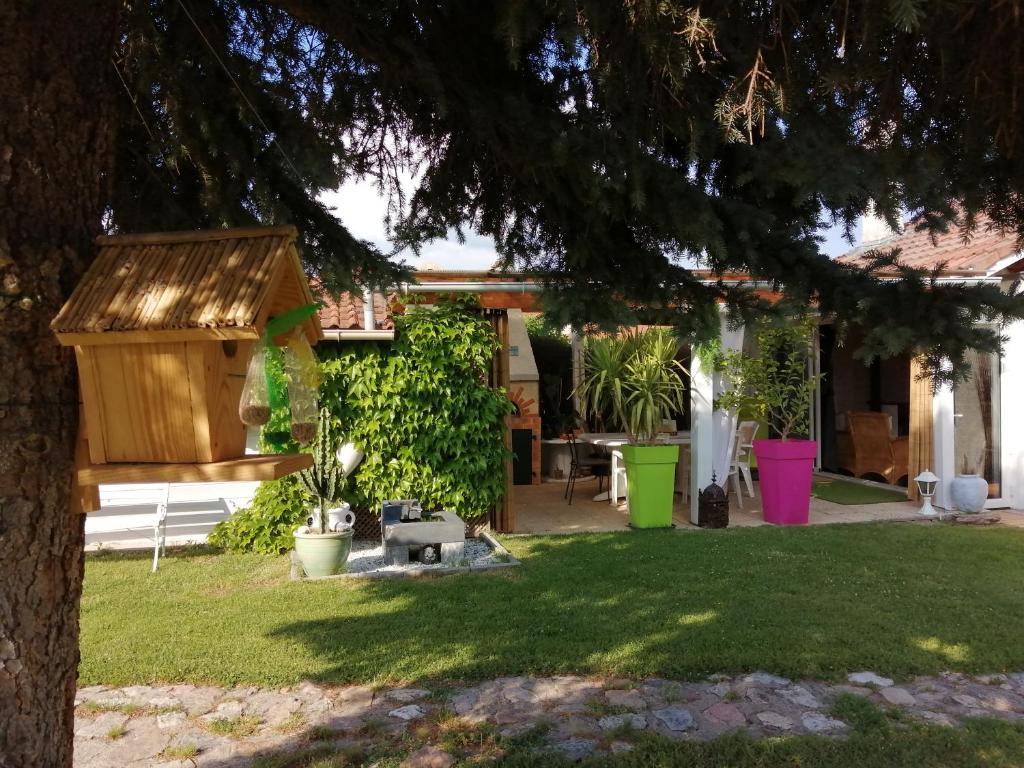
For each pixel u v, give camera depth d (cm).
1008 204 265
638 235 292
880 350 245
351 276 320
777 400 851
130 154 278
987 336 232
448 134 309
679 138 252
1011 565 652
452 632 493
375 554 737
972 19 201
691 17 193
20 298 162
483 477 805
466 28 264
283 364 201
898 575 619
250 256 165
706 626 493
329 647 469
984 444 958
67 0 166
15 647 164
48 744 171
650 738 352
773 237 268
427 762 336
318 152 291
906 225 286
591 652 453
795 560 673
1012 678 420
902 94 232
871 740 346
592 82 258
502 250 333
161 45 256
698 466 863
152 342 160
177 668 436
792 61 223
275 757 340
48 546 168
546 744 351
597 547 741
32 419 164
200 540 778
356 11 250
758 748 341
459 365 786
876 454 1123
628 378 873
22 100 162
